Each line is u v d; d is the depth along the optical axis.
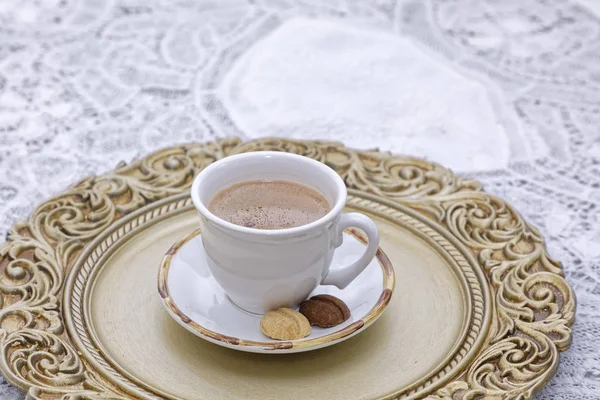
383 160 0.85
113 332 0.69
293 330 0.68
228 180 0.72
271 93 1.05
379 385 0.66
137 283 0.73
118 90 1.05
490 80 1.08
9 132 0.98
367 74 1.09
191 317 0.69
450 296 0.73
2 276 0.72
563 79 1.09
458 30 1.20
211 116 1.02
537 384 0.65
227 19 1.21
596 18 1.23
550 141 0.98
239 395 0.65
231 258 0.68
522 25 1.21
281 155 0.73
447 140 0.99
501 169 0.94
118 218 0.78
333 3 1.26
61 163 0.94
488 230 0.78
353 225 0.70
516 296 0.72
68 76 1.08
